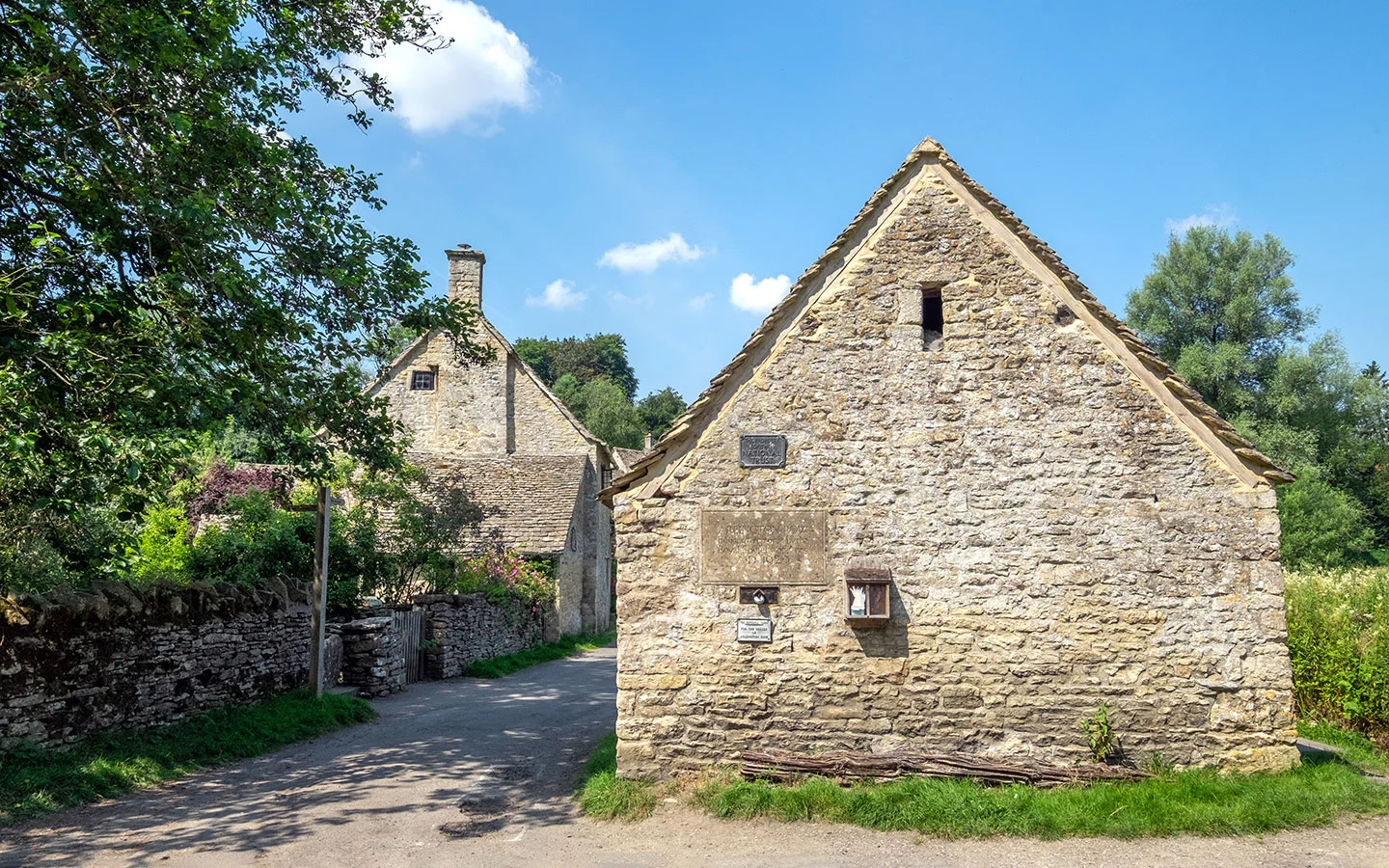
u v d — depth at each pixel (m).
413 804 9.30
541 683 19.03
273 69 11.15
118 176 9.66
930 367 9.57
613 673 21.03
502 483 28.31
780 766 8.89
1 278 8.94
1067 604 9.12
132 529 14.16
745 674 9.27
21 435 8.12
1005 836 7.88
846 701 9.17
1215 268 36.00
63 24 9.50
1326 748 10.79
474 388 29.97
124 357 9.46
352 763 11.23
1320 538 28.30
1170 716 8.91
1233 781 8.62
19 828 8.15
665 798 8.93
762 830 8.17
